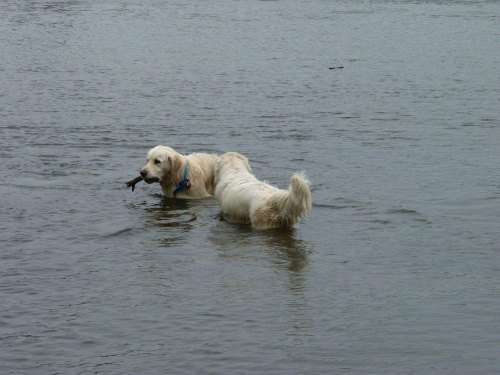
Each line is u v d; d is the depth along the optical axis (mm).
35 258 10680
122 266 10406
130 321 8641
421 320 8641
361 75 29469
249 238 11633
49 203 13453
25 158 16625
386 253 10898
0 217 12539
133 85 26719
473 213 12758
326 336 8250
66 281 9836
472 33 43625
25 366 7652
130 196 14133
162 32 43125
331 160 16609
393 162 16438
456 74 29672
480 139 18812
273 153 17281
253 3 64125
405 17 52594
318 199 13570
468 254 10828
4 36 40062
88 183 14844
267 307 9008
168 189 14180
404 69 31016
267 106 23141
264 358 7766
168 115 21656
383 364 7648
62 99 23875
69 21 48000
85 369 7586
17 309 8969
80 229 12023
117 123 20484
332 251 11000
